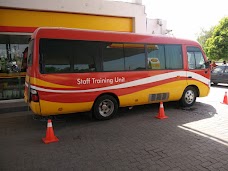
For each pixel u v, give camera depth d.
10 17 8.95
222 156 4.33
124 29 11.52
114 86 6.76
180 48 8.09
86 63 6.34
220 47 28.11
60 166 4.01
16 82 9.88
